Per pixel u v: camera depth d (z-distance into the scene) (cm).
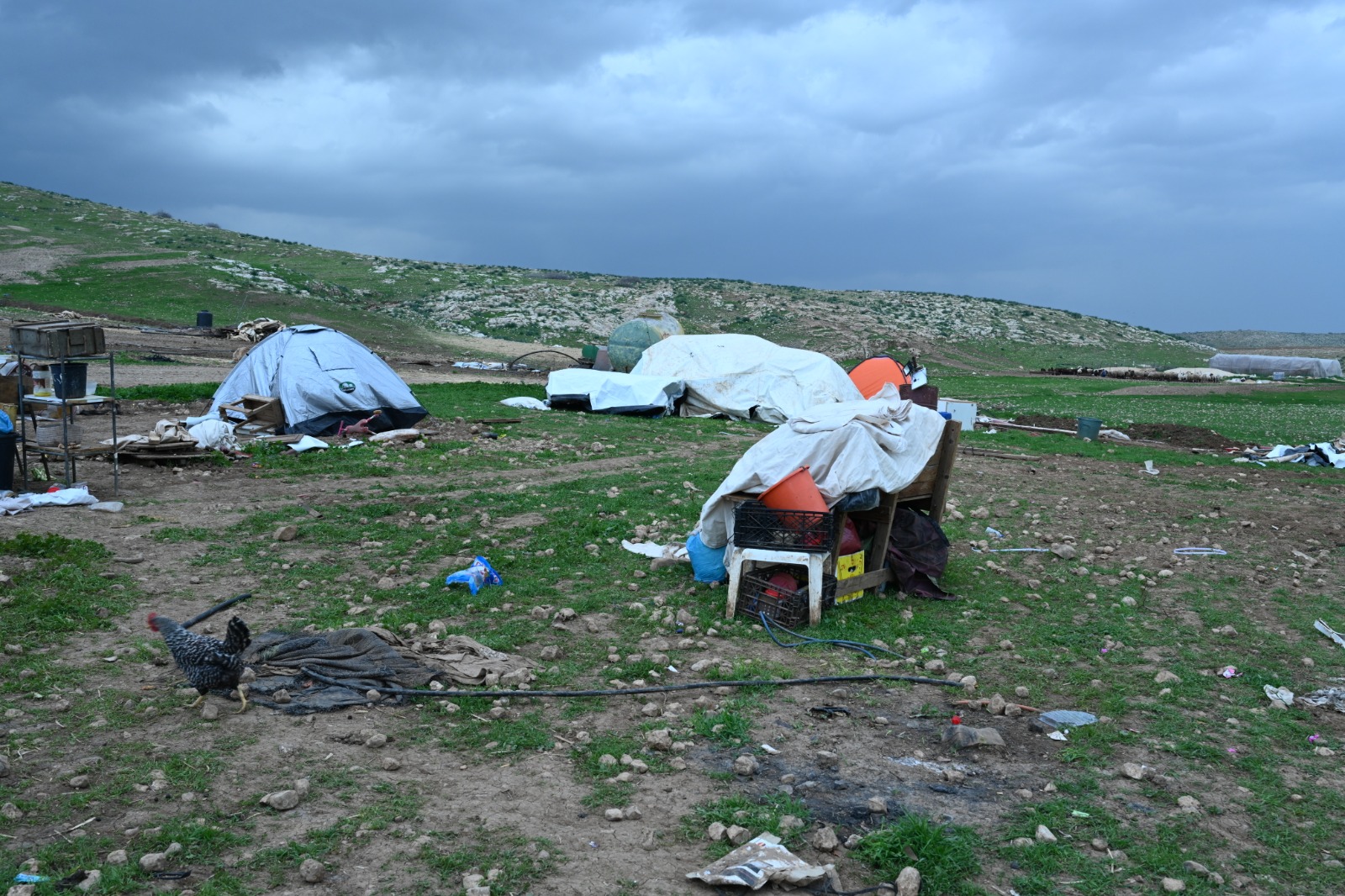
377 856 446
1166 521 1462
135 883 412
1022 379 6209
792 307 10731
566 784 533
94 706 597
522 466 1659
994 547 1229
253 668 663
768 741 606
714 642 806
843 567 943
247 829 463
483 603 873
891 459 955
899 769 573
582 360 3734
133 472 1423
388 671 668
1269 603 1004
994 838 491
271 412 1888
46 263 6712
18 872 414
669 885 434
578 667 721
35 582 828
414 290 9044
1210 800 545
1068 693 723
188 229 10894
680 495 1441
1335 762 608
